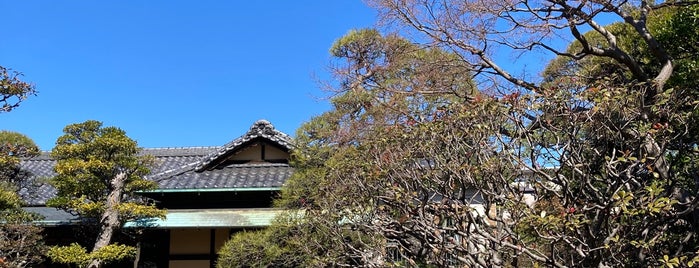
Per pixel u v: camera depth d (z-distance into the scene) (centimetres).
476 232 537
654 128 512
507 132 565
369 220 659
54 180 1104
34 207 1348
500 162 526
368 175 643
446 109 611
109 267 1226
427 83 932
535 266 454
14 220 1067
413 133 613
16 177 1416
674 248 565
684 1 812
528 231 519
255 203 1201
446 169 550
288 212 887
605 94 506
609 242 480
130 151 1115
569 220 447
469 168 529
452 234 626
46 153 1805
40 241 1137
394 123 757
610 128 534
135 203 1129
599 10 782
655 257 536
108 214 1089
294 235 851
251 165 1259
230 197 1205
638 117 538
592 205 497
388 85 949
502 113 547
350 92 1012
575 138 523
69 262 1030
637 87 660
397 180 612
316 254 806
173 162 1730
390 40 1075
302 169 945
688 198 568
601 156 526
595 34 995
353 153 773
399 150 618
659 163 546
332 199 718
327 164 825
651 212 436
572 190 559
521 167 536
